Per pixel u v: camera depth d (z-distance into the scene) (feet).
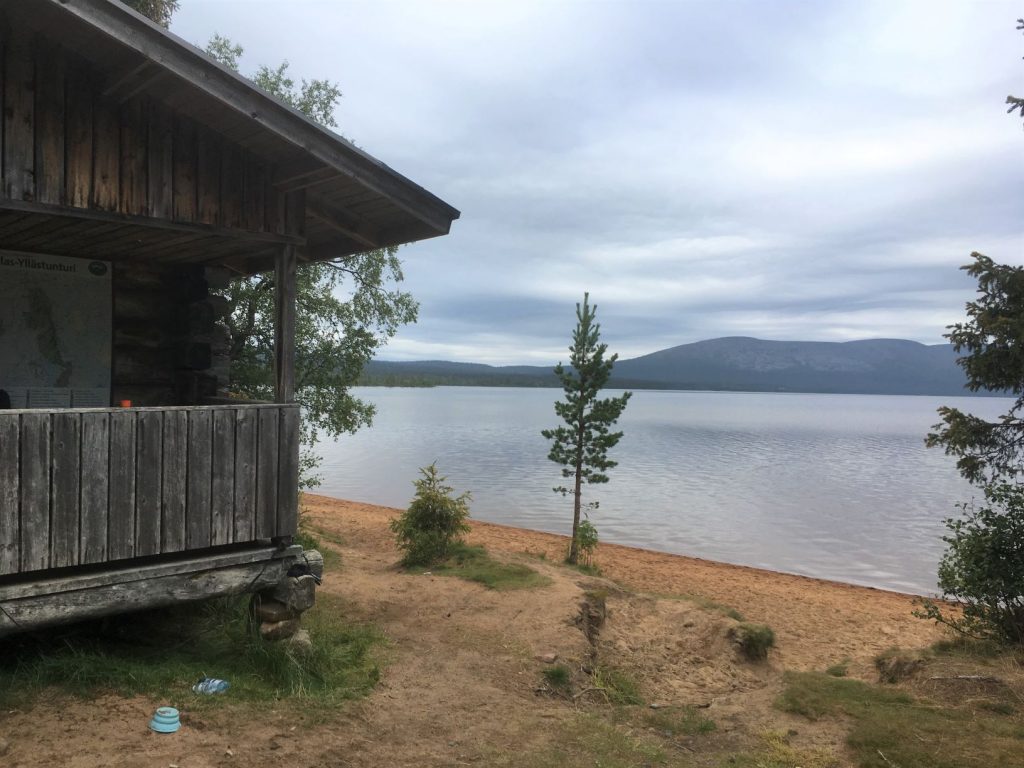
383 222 20.31
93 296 21.33
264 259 24.00
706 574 50.14
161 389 22.85
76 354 20.95
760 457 170.71
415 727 15.84
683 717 19.56
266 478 16.84
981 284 25.11
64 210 13.89
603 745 16.21
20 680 13.87
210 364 22.75
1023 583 23.81
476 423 278.05
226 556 16.39
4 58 13.24
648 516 83.10
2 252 19.69
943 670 21.17
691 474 130.31
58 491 13.55
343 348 43.75
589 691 21.36
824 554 67.15
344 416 44.37
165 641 18.43
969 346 25.52
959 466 26.43
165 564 15.40
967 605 25.91
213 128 16.15
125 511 14.44
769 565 61.67
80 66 14.19
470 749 14.98
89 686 14.08
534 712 18.08
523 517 78.59
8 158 13.24
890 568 62.03
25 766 10.80
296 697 15.81
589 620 27.71
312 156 16.07
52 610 13.75
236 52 42.78
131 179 14.90
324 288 43.88
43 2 12.39
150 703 13.80
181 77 13.80
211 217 16.17
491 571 32.53
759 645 28.37
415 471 119.24
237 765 12.05
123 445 14.42
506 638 24.08
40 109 13.65
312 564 18.57
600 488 105.91
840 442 230.07
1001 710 18.10
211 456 15.81
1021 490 25.40
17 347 19.93
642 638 28.30
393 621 25.59
